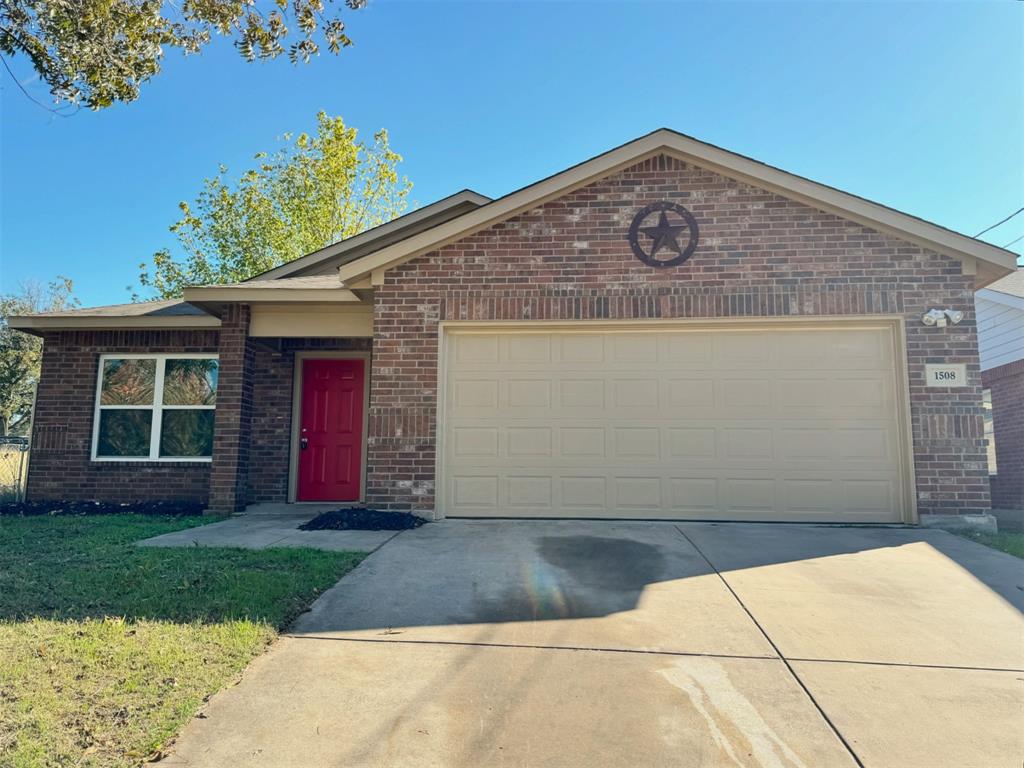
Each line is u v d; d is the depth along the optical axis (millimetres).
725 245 7953
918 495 7422
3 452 16422
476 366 8227
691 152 7973
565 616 4453
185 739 2916
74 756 2709
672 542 6531
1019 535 7023
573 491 7938
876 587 5074
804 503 7664
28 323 10375
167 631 4008
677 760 2799
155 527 7805
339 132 24594
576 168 8086
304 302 9195
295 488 10352
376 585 5090
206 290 9070
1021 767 2748
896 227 7613
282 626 4223
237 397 9242
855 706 3254
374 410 8117
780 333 7922
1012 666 3715
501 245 8234
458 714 3174
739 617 4426
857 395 7754
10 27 5727
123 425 10531
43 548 6375
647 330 8078
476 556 5973
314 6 6297
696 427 7898
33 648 3719
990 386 11820
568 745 2912
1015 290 11188
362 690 3406
